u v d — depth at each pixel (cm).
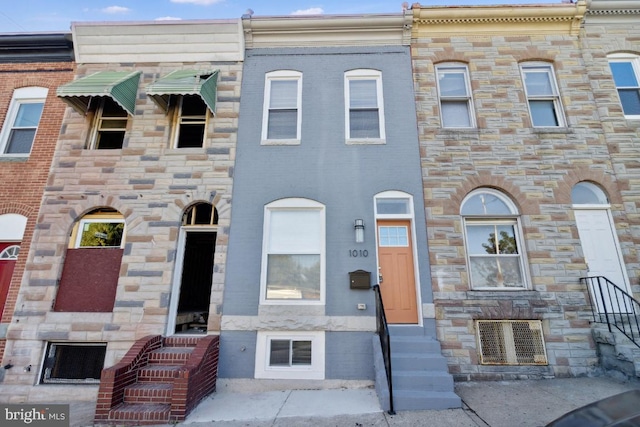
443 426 449
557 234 714
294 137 803
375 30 852
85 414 543
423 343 607
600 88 815
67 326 659
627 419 271
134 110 795
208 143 780
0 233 736
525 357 651
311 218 736
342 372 642
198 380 550
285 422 476
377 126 805
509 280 713
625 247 710
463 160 762
